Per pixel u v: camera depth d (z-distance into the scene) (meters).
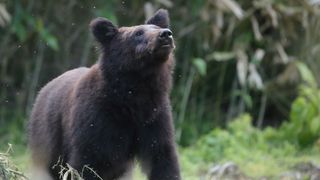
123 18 27.08
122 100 14.48
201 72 25.44
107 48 14.95
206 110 27.38
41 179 16.06
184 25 26.95
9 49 26.78
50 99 15.89
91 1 26.50
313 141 24.09
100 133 14.38
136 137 14.80
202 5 26.73
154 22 15.78
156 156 14.71
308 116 24.11
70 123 14.67
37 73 26.27
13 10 26.20
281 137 24.45
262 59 27.62
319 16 27.25
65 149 15.01
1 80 26.89
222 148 23.33
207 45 26.55
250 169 21.19
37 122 16.23
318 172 20.30
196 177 20.47
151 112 14.61
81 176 14.06
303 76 25.16
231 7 26.36
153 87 14.58
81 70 16.05
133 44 14.51
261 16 27.41
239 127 24.62
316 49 27.30
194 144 24.97
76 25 26.83
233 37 27.42
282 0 27.39
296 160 22.09
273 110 27.69
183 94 26.69
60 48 26.92
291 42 27.66
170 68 14.95
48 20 26.88
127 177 15.21
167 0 26.75
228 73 27.66
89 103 14.48
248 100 26.03
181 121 25.77
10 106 26.94
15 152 22.34
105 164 14.56
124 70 14.52
